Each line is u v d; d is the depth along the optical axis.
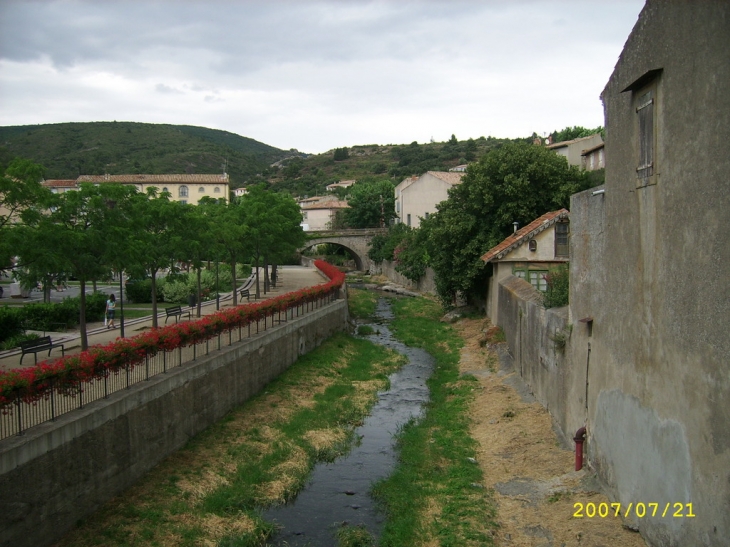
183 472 14.02
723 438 6.99
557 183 32.59
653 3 8.93
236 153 172.38
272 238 35.81
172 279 24.05
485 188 32.72
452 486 13.39
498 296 29.19
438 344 30.38
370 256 72.25
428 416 18.95
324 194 131.62
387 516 12.76
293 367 24.34
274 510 13.18
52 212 17.22
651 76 9.05
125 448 12.86
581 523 10.50
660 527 8.77
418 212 66.38
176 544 11.17
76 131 146.88
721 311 7.04
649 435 9.23
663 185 8.72
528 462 13.93
